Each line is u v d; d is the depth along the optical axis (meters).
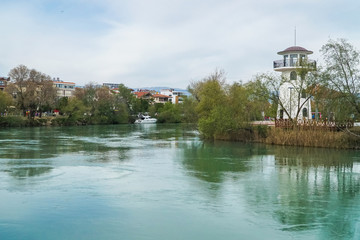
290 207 20.23
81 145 51.12
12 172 28.80
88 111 127.81
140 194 22.44
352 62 43.56
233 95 60.06
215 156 39.62
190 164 33.97
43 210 19.17
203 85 67.00
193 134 76.38
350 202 21.36
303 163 34.84
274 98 53.78
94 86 136.75
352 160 36.62
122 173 29.05
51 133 76.38
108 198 21.45
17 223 17.31
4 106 98.31
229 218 18.25
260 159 37.38
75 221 17.61
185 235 16.06
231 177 27.98
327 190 24.23
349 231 16.62
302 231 16.61
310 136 48.22
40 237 15.74
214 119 57.78
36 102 107.25
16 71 103.44
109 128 102.19
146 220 17.84
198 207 19.97
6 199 21.03
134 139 62.97
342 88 43.75
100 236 15.89
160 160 36.50
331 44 44.00
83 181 25.83
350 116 44.47
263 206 20.33
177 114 144.50
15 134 71.62
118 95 146.75
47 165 32.41
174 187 24.36
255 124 56.84
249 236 16.00
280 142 50.94
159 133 80.12
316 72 48.31
